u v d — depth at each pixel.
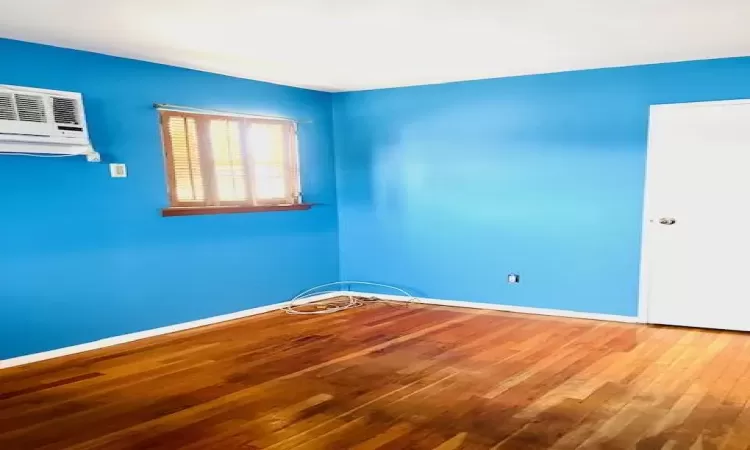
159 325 4.46
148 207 4.35
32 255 3.73
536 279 5.00
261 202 5.19
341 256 6.04
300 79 5.05
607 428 2.61
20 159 3.64
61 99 3.66
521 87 4.88
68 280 3.92
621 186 4.55
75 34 3.44
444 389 3.14
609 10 2.97
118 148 4.14
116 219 4.16
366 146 5.75
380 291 5.88
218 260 4.86
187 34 3.45
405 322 4.77
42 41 3.62
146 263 4.36
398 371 3.47
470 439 2.52
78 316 3.98
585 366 3.51
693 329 4.38
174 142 4.49
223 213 4.85
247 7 2.88
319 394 3.10
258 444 2.50
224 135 4.84
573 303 4.85
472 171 5.20
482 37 3.54
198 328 4.67
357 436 2.56
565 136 4.74
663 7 2.90
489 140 5.08
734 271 4.23
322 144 5.79
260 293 5.23
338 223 6.02
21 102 3.47
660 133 4.37
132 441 2.56
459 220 5.32
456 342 4.11
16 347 3.69
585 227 4.73
